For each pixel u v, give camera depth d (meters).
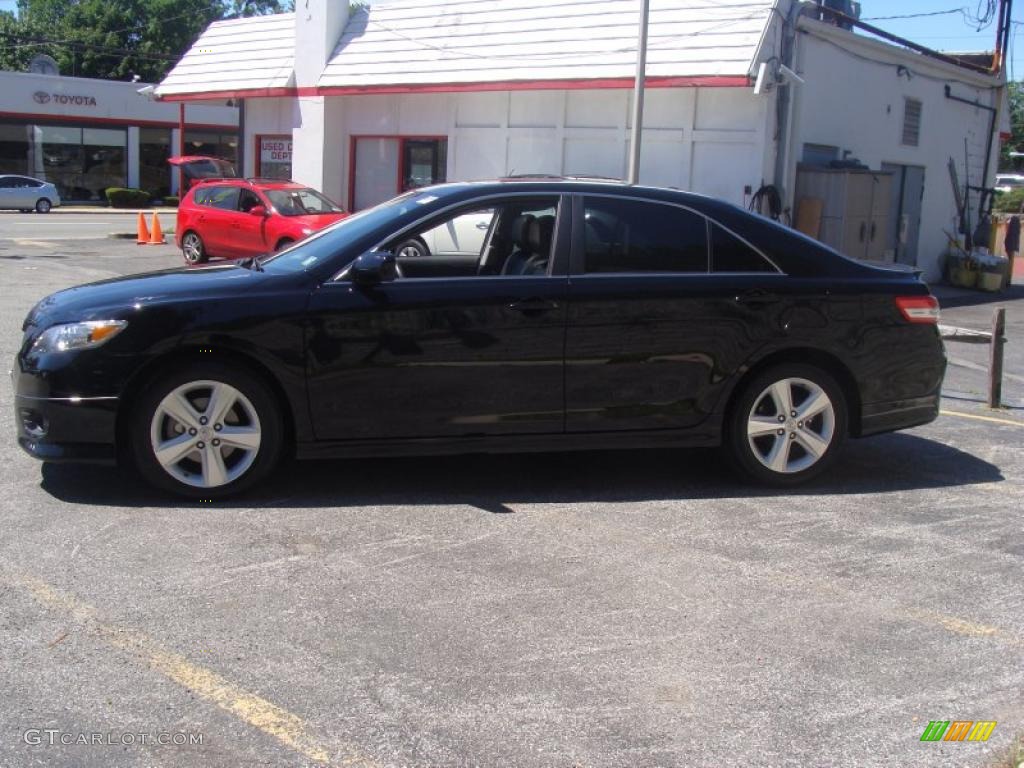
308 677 3.84
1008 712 3.75
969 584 4.93
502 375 5.79
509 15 18.52
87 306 5.51
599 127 17.59
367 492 6.00
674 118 16.69
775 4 15.51
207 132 50.19
